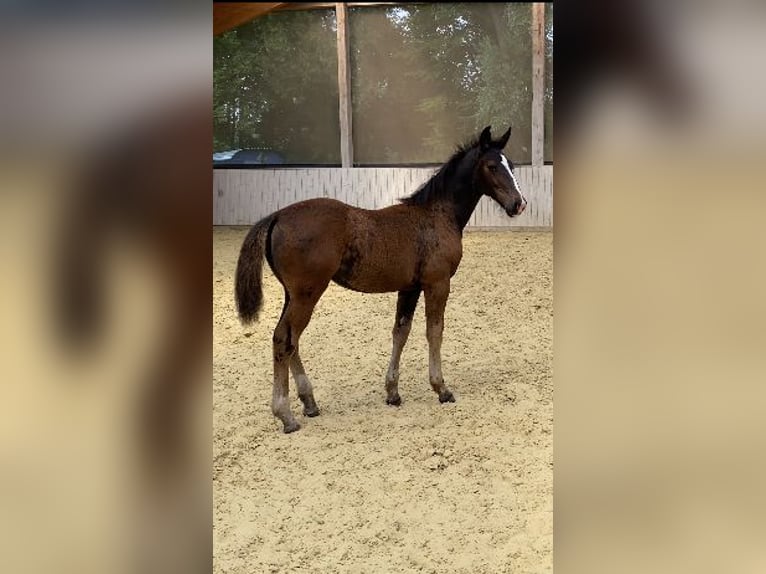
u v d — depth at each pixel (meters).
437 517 2.82
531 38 7.67
